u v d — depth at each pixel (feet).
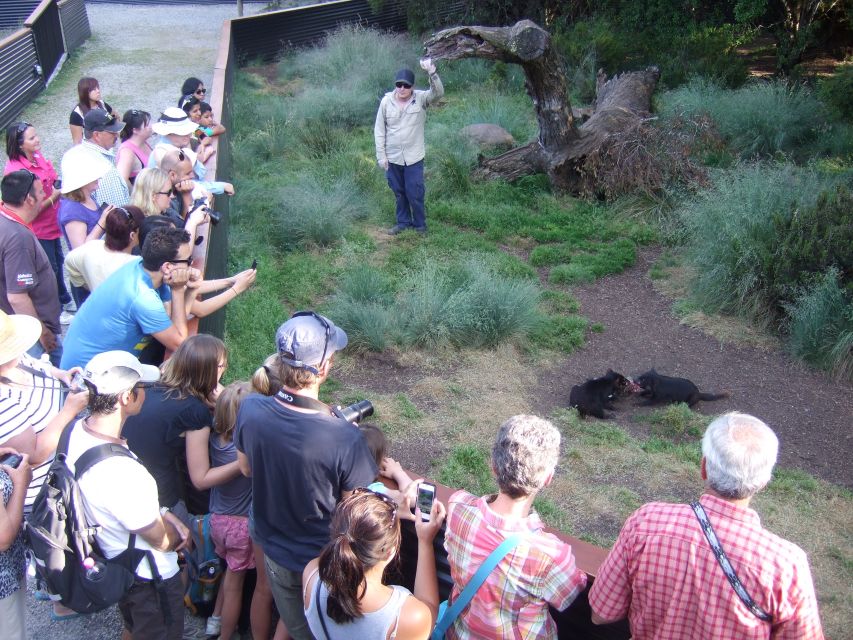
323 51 57.11
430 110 48.37
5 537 9.25
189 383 11.31
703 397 22.86
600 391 21.77
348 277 27.40
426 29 62.54
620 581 7.89
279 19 60.54
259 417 9.37
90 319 13.91
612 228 33.78
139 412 11.34
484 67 55.01
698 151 38.58
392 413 21.16
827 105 44.06
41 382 11.64
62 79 49.78
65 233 18.71
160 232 14.15
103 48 58.90
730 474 7.29
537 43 33.30
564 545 8.20
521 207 35.70
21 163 21.01
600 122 36.37
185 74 52.85
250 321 24.66
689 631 7.57
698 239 29.71
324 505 9.32
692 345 26.07
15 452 9.88
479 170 38.75
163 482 11.86
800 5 54.34
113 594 9.69
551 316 27.04
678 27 55.83
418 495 9.02
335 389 22.26
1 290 17.08
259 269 28.63
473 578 8.14
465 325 24.77
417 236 32.55
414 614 7.87
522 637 8.24
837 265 25.94
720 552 7.31
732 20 59.82
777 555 7.23
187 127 24.04
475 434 20.57
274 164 39.17
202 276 17.97
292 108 46.83
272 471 9.30
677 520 7.57
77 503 9.38
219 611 12.51
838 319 24.39
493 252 31.65
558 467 19.38
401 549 10.42
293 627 10.19
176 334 14.07
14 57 42.50
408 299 25.81
